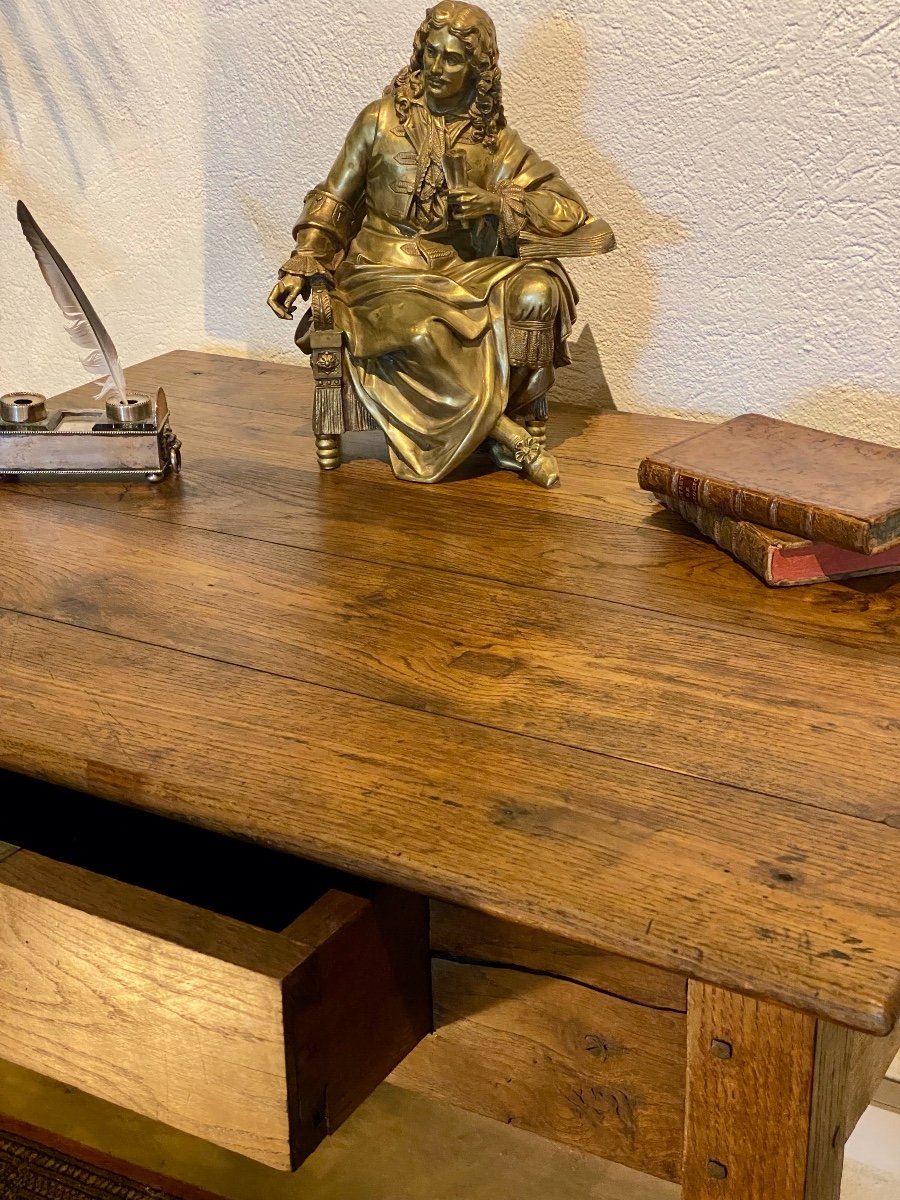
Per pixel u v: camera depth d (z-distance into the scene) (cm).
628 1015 73
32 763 77
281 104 143
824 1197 74
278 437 129
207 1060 70
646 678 84
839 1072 71
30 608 95
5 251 169
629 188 129
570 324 114
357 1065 74
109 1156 140
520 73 130
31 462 117
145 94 150
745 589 97
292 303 114
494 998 78
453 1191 137
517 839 67
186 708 81
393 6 133
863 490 97
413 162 111
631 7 123
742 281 127
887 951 59
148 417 117
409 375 115
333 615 93
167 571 101
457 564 101
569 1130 78
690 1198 72
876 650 88
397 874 66
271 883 100
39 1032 77
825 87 117
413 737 78
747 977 58
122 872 103
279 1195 136
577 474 118
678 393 135
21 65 157
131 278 162
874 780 72
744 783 72
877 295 122
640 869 65
